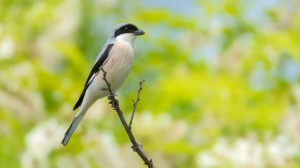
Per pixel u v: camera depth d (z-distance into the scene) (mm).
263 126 12539
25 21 14500
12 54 13477
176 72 14180
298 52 14273
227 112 12781
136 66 14711
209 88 13375
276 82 14016
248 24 15211
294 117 12336
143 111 13133
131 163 11609
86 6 15625
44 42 14227
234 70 14203
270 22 15297
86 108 10953
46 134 11305
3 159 10930
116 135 12469
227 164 11445
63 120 12914
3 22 14508
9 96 12398
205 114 12852
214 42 15070
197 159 11633
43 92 13062
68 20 14719
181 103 13312
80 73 14086
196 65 14594
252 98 13383
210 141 12336
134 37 11523
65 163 11164
